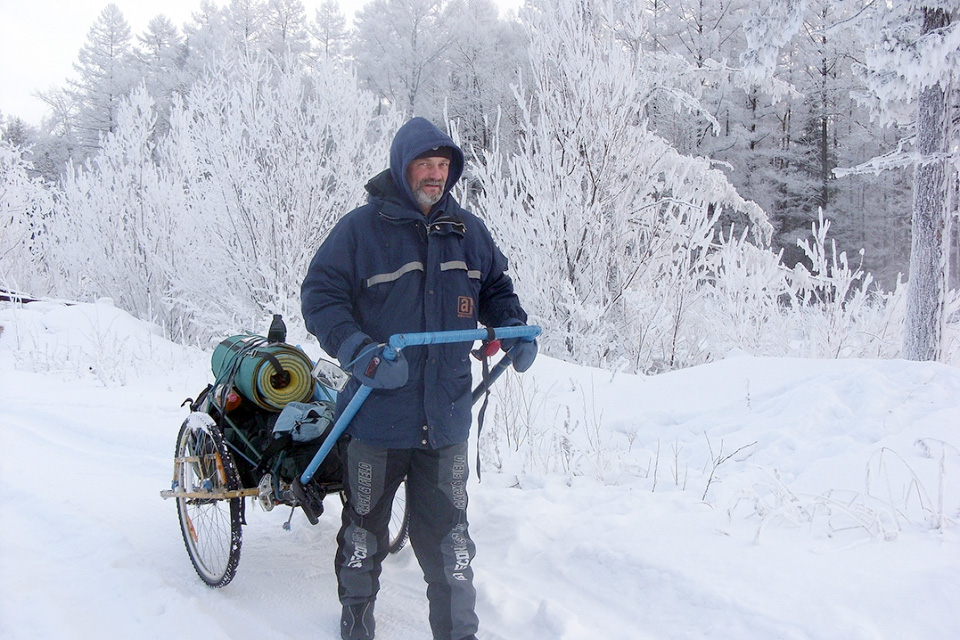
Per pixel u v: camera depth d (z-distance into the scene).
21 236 14.49
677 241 9.68
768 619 2.61
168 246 12.27
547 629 2.85
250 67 10.45
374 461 2.80
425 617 3.11
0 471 4.93
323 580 3.49
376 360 2.51
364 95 11.00
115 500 4.55
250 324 10.18
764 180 28.56
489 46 28.30
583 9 9.27
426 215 2.85
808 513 3.37
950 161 9.57
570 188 9.39
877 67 10.08
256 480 3.45
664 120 24.30
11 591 3.12
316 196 10.51
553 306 9.62
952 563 2.80
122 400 7.21
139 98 12.72
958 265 18.34
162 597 3.14
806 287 9.36
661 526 3.45
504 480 4.68
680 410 5.77
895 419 4.66
